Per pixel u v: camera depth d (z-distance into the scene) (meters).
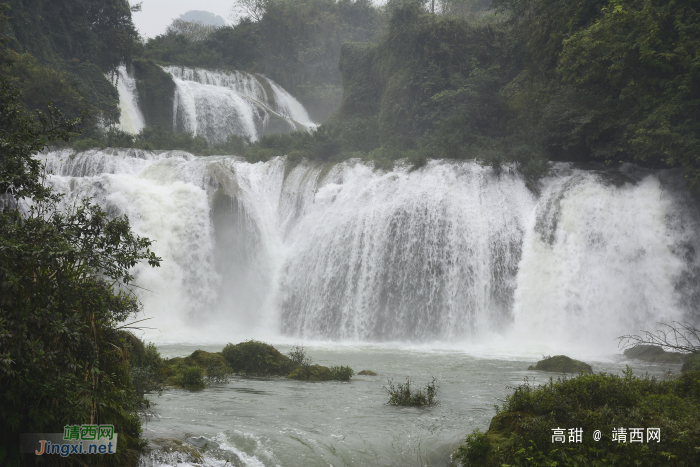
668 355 19.77
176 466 7.35
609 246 26.70
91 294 7.01
